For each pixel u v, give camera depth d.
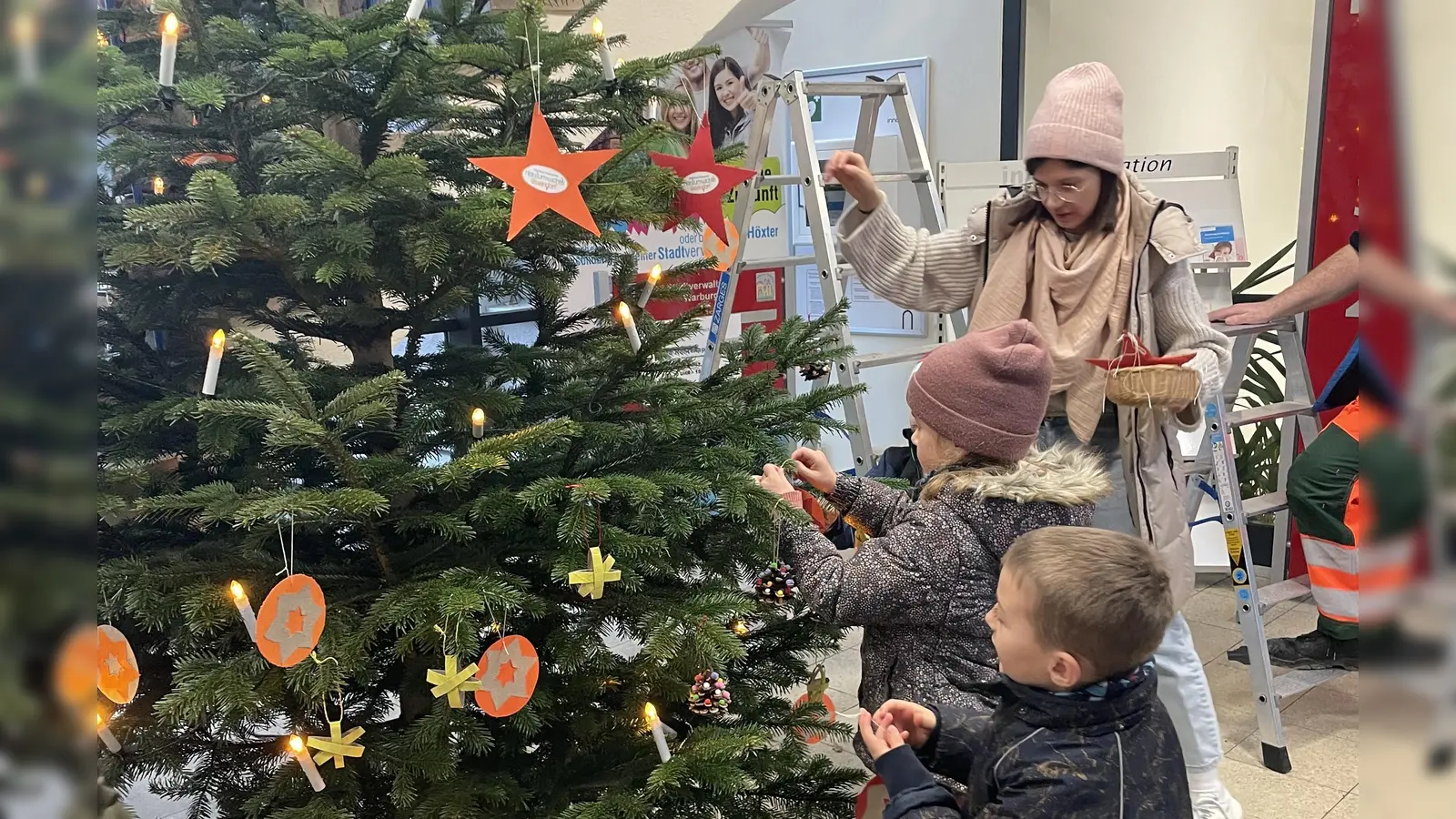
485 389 1.50
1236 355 3.29
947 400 1.54
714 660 1.28
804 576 1.52
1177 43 4.34
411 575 1.40
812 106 4.89
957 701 1.50
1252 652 2.48
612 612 1.46
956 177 3.51
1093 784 1.12
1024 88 4.46
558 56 1.52
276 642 1.16
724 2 2.80
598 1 1.67
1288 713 2.75
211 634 1.31
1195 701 2.10
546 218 1.47
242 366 1.50
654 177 1.54
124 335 1.52
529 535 1.50
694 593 1.49
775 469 1.54
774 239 4.07
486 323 2.26
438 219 1.40
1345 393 2.64
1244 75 4.23
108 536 1.39
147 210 1.21
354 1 2.00
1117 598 1.13
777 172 4.07
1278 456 3.73
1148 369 1.85
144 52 1.43
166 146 1.41
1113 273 1.97
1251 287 3.78
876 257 2.15
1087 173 1.91
